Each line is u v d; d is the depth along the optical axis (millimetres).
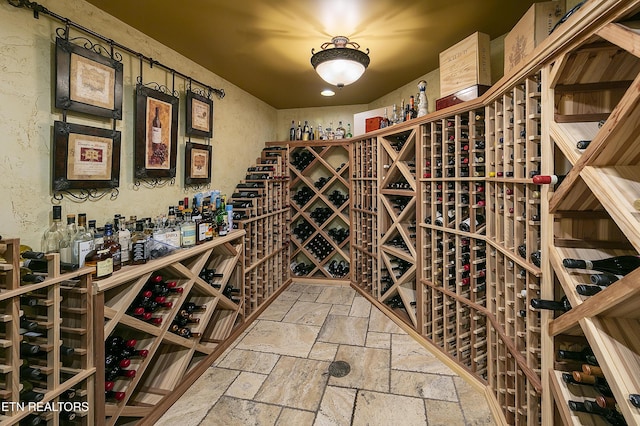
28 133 1272
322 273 3691
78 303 1165
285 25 1781
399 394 1635
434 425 1420
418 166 2166
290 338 2242
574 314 795
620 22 665
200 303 1985
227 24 1762
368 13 1653
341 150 3770
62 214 1405
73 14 1445
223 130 2723
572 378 896
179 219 1909
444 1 1546
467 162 1775
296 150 3803
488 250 1578
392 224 2609
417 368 1869
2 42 1185
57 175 1358
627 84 928
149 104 1853
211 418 1480
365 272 3105
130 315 1449
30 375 1011
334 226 3795
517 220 1302
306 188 3850
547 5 1219
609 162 720
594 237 967
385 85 2896
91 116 1528
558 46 864
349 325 2451
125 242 1475
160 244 1604
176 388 1624
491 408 1495
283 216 3359
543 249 1020
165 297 1651
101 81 1528
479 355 1792
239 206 2566
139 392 1560
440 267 2064
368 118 2922
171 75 2092
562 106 991
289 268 3510
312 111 3811
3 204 1201
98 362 1189
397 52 2148
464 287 1871
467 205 1830
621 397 582
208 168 2461
